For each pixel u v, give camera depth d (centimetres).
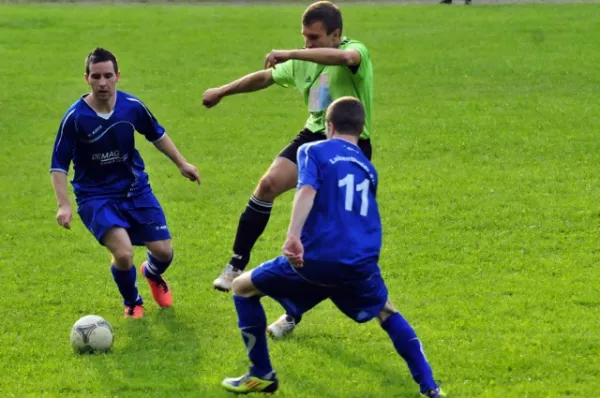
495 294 1592
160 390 1242
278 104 3388
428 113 3175
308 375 1284
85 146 1445
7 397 1222
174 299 1609
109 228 1447
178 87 3688
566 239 1894
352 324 1472
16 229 2058
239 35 4825
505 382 1254
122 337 1434
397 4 6050
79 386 1255
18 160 2680
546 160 2552
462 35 4703
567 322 1456
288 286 1156
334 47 1434
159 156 2697
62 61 4219
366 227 1154
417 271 1719
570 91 3472
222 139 2889
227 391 1230
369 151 1476
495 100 3353
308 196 1116
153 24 5188
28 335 1449
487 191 2256
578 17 5138
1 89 3647
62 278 1731
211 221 2091
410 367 1198
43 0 6322
